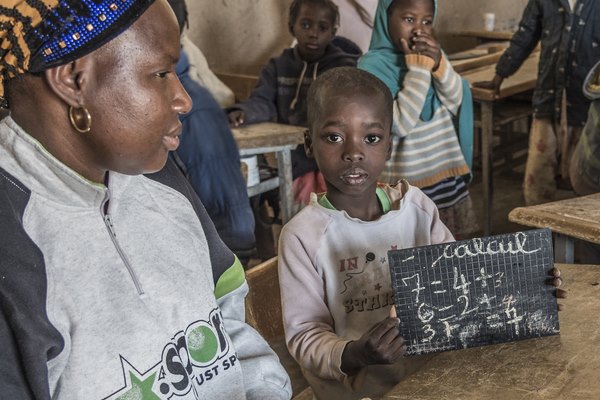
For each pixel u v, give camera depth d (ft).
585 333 4.30
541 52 13.03
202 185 7.25
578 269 5.34
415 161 8.72
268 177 11.22
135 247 3.11
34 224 2.79
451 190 9.05
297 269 4.87
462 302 4.18
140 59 2.78
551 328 4.26
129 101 2.79
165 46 2.83
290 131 10.45
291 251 4.91
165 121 2.90
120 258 2.99
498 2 22.06
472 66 15.62
